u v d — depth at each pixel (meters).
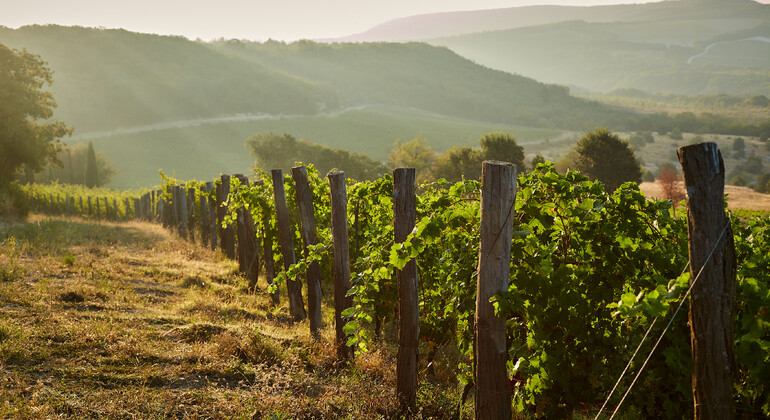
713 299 2.70
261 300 9.94
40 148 33.56
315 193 10.67
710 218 2.69
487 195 3.65
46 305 7.11
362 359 6.42
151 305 8.28
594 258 5.00
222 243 15.11
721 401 2.72
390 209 8.70
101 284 8.89
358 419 4.71
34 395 4.52
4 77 31.88
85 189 46.78
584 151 53.78
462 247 5.03
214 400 4.93
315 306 7.56
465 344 5.58
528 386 4.91
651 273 4.87
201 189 16.56
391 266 5.29
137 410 4.53
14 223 23.38
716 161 2.68
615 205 4.93
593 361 4.69
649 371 4.45
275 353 6.25
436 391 5.66
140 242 16.42
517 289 4.30
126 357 5.63
